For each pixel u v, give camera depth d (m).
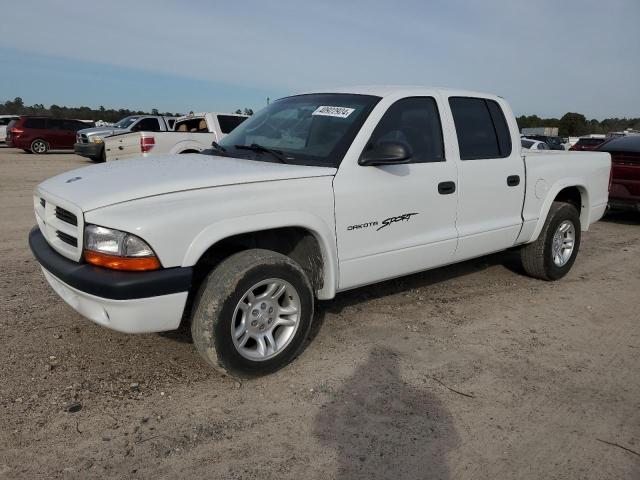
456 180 4.36
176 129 13.65
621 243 7.71
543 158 5.28
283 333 3.47
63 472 2.47
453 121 4.44
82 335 3.85
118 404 3.03
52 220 3.30
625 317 4.68
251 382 3.33
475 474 2.58
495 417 3.05
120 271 2.84
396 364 3.62
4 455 2.56
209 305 3.06
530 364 3.71
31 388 3.14
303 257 3.73
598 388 3.42
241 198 3.16
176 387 3.23
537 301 5.01
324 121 4.00
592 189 5.88
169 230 2.88
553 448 2.80
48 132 22.55
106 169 3.56
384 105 3.96
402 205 3.98
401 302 4.78
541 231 5.36
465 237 4.51
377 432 2.87
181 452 2.64
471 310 4.69
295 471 2.55
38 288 4.78
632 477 2.60
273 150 3.94
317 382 3.35
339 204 3.60
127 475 2.47
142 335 3.88
